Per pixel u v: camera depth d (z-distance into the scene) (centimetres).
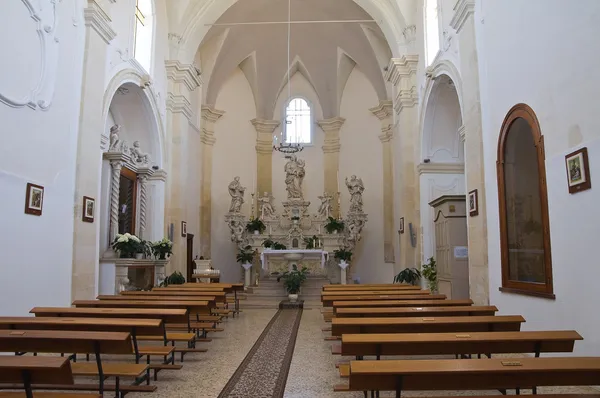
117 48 997
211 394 452
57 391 441
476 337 364
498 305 702
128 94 1151
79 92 795
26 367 269
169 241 1173
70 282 756
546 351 375
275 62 1822
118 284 940
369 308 549
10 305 607
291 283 1286
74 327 444
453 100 1157
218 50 1669
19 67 634
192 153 1556
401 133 1327
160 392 459
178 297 721
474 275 788
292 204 1648
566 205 521
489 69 737
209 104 1764
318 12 1636
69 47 766
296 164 1675
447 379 284
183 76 1349
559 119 534
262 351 655
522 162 635
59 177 730
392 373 268
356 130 1814
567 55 516
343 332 446
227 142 1816
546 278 559
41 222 680
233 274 1753
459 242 962
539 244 588
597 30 462
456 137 1230
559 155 533
